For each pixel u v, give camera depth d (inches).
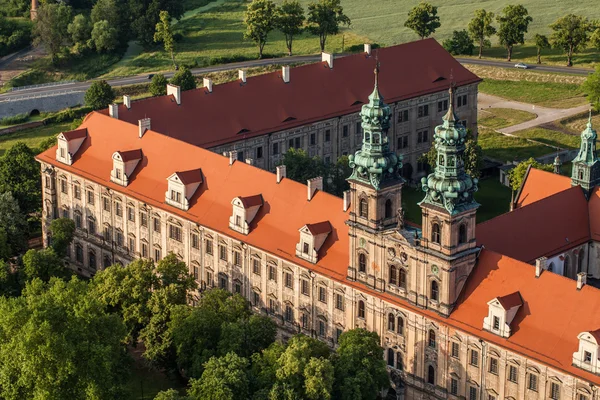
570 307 7519.7
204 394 7687.0
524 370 7573.8
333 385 7810.0
